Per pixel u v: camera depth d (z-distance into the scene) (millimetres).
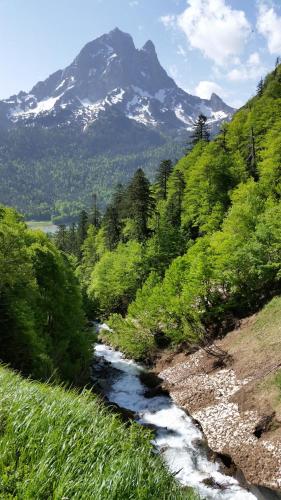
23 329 27438
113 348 49438
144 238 67000
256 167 61750
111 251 83688
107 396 33312
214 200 59125
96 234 107250
